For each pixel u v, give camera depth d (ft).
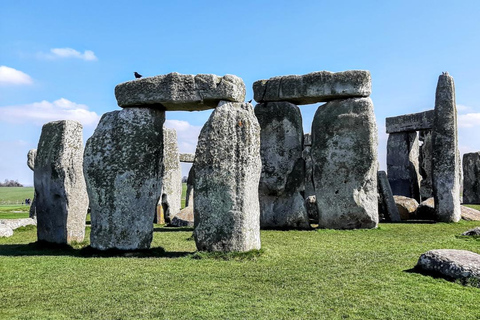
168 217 54.95
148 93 26.71
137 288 18.49
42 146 33.09
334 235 35.19
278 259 23.97
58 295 17.79
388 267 21.58
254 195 25.58
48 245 31.45
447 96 44.93
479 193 68.59
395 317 15.17
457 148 46.37
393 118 67.87
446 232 35.70
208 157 25.09
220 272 20.94
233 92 25.61
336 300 16.80
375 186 40.55
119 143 27.02
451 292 17.56
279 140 43.14
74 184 31.65
